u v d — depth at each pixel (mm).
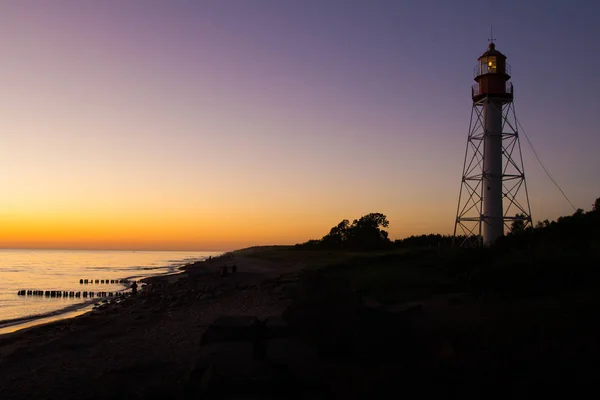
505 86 40906
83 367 11484
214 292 28750
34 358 12633
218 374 7512
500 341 9297
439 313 14609
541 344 8828
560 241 28734
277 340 9672
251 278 38219
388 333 9953
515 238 33750
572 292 15422
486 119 40688
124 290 49125
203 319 18375
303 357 8734
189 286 37281
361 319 10141
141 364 11070
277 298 22797
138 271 90438
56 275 76938
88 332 17000
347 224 89750
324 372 8406
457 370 7867
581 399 6648
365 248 68062
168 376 9906
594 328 9688
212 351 8516
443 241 64625
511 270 19891
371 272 27891
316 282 11156
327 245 87062
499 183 39719
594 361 7668
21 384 10234
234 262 71875
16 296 44469
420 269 28844
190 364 10844
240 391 7387
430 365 8188
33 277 71438
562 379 7160
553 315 11523
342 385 7711
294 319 10242
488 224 39125
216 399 7227
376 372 8141
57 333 18734
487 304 15469
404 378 7664
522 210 39312
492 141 40312
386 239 78625
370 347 9633
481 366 7887
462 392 7066
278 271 44375
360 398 7176
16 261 150375
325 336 9797
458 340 10016
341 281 11164
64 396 9328
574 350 8211
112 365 11438
